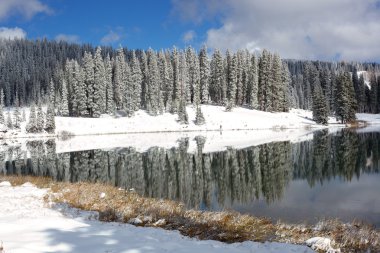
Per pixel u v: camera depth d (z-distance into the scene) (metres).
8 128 80.75
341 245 9.64
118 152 48.69
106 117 93.12
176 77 102.88
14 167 38.28
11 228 8.49
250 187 25.69
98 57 94.31
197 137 68.12
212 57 110.44
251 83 103.75
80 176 32.16
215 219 12.91
